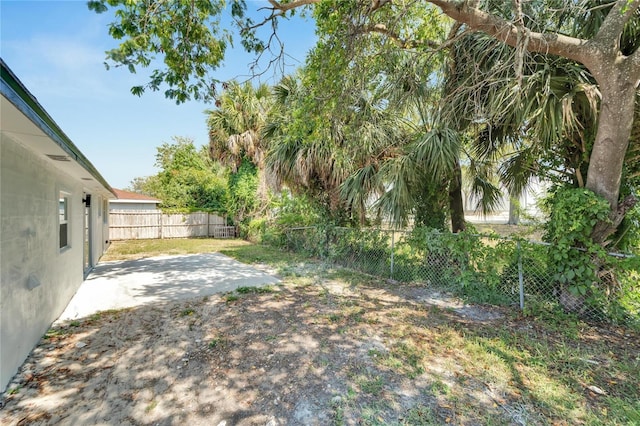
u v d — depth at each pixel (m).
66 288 4.33
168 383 2.42
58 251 3.90
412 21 4.71
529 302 3.99
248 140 11.57
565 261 3.65
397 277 5.71
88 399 2.21
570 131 3.79
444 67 4.70
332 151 6.18
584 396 2.21
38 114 1.92
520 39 3.07
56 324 3.63
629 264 3.31
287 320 3.73
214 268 7.07
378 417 2.01
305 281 5.66
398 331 3.38
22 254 2.71
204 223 15.16
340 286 5.30
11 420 1.98
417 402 2.16
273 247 10.47
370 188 5.77
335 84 4.20
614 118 3.15
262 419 2.01
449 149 4.35
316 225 8.01
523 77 3.25
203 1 3.70
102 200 9.36
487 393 2.26
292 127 5.04
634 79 2.99
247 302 4.45
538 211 5.11
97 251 7.89
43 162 3.29
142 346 3.06
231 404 2.17
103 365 2.69
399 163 4.95
